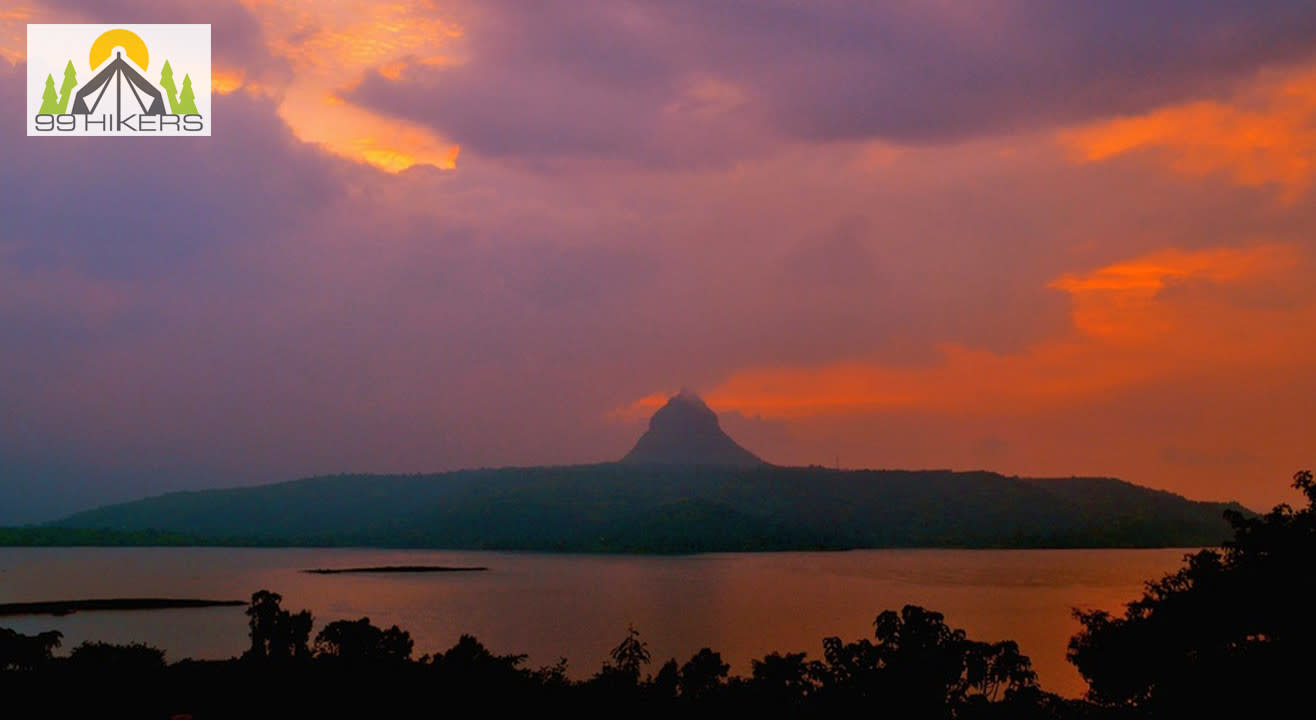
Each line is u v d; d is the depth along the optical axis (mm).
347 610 105375
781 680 31578
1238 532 26328
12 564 197500
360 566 194750
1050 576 153500
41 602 114812
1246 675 23578
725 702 31016
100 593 129625
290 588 138000
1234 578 25156
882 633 31984
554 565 194750
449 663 34812
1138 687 26609
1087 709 28188
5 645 37250
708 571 173000
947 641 31172
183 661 38188
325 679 34062
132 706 30906
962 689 30844
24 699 31688
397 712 30578
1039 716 28312
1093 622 28031
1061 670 59031
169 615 101875
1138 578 149125
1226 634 25266
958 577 153250
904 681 30266
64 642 75625
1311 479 25703
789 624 90000
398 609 106562
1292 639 23922
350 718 29875
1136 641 26172
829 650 32062
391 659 36844
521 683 33719
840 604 109938
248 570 180625
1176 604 26078
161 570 180750
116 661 36250
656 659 66375
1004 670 30406
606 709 31141
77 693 32469
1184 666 25047
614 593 128250
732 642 75812
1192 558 27219
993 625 87625
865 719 29688
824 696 30812
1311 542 24781
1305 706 22812
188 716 29594
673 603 112812
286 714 30125
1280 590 24375
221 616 100812
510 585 143250
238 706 31031
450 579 156750
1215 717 23781
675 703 31734
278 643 40062
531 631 84250
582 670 60781
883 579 149875
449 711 30797
